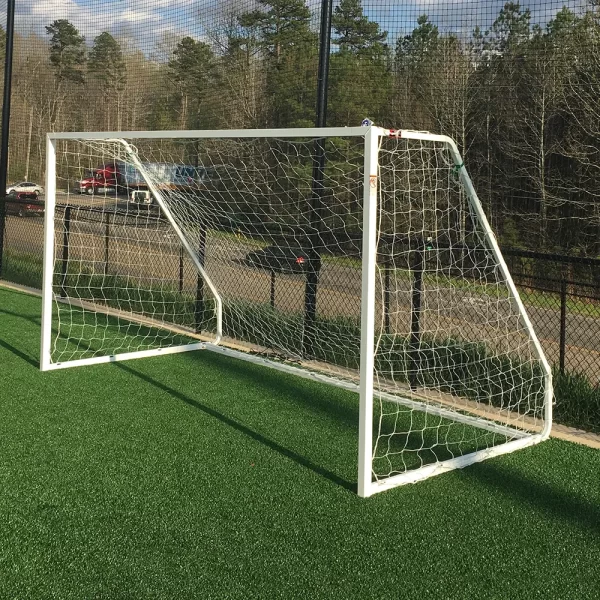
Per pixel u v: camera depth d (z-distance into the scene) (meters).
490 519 3.08
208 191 6.46
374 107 8.43
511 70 9.94
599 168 11.32
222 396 4.92
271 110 8.01
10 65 10.06
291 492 3.30
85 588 2.41
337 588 2.48
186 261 8.34
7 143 10.29
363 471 3.27
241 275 6.84
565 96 10.76
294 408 4.68
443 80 8.81
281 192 6.41
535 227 11.36
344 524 2.98
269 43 7.91
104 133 4.86
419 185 4.57
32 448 3.75
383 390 5.23
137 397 4.81
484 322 4.93
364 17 7.03
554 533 2.96
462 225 4.52
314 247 6.05
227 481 3.40
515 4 7.27
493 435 4.32
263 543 2.79
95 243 9.15
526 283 6.13
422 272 5.07
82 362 5.68
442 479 3.54
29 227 12.09
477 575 2.60
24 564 2.55
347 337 5.98
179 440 3.97
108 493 3.21
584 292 6.30
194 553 2.68
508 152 10.94
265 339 6.54
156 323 7.70
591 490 3.45
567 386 4.81
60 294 9.25
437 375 5.41
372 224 3.22
